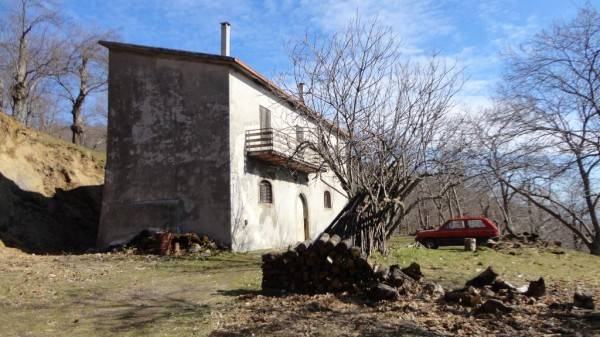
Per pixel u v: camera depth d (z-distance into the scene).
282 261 8.77
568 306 7.08
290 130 22.14
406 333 6.04
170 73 19.42
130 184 19.23
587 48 15.70
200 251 16.72
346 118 13.49
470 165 16.20
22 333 6.59
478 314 6.80
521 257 15.30
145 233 17.78
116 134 19.72
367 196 12.45
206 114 18.67
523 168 17.08
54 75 39.84
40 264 13.52
